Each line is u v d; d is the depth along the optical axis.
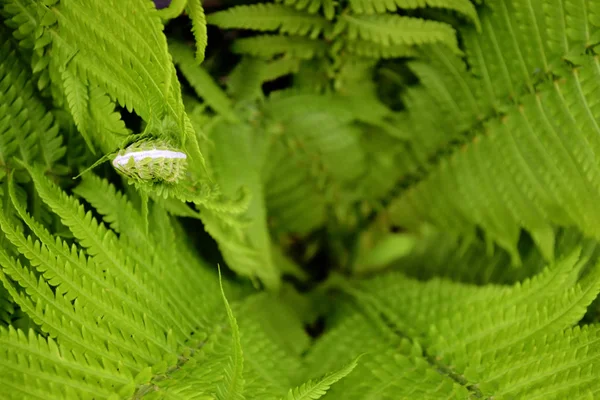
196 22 0.53
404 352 0.62
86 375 0.54
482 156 0.70
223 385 0.53
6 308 0.57
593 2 0.61
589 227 0.65
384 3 0.64
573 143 0.65
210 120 0.64
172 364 0.57
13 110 0.59
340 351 0.65
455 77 0.69
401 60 0.72
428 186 0.76
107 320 0.56
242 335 0.62
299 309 0.76
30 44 0.58
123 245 0.59
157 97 0.54
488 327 0.60
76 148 0.61
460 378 0.59
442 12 0.67
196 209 0.64
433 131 0.73
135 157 0.53
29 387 0.52
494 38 0.66
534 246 0.71
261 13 0.64
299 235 0.84
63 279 0.55
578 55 0.63
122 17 0.53
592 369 0.56
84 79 0.57
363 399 0.59
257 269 0.67
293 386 0.61
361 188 0.81
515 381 0.57
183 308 0.60
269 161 0.73
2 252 0.53
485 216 0.71
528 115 0.66
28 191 0.60
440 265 0.76
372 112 0.71
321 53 0.69
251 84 0.67
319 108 0.69
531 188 0.68
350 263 0.84
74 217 0.56
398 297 0.69
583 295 0.58
